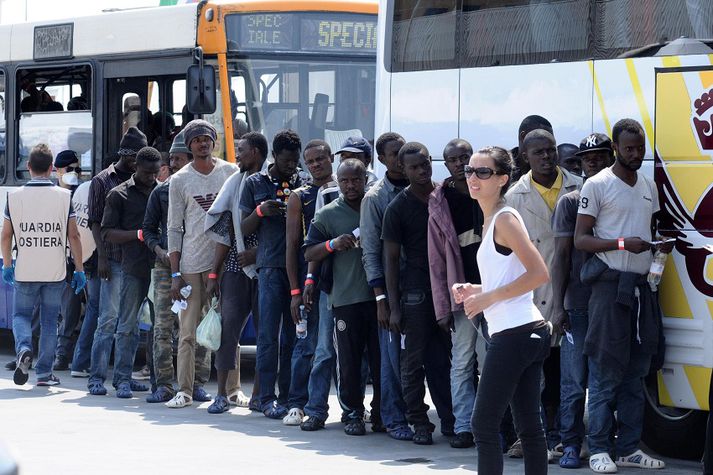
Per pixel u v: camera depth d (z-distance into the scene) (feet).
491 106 58.29
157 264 68.49
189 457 52.80
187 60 82.53
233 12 82.53
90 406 67.26
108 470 49.88
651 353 49.88
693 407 50.34
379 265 56.18
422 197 55.01
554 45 55.88
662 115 51.60
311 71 83.56
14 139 93.04
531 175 52.54
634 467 51.42
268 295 62.64
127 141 73.26
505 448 53.98
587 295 50.70
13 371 82.48
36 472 49.34
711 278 49.62
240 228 63.26
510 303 39.86
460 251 53.78
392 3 62.69
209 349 67.72
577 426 51.42
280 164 62.75
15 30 93.56
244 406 66.80
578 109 54.90
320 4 83.71
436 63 60.54
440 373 56.70
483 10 58.70
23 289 73.72
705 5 50.80
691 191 50.39
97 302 78.23
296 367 61.82
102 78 87.10
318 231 58.23
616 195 49.44
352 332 57.98
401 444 56.34
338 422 62.49
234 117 82.12
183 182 65.92
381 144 56.80
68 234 74.23
